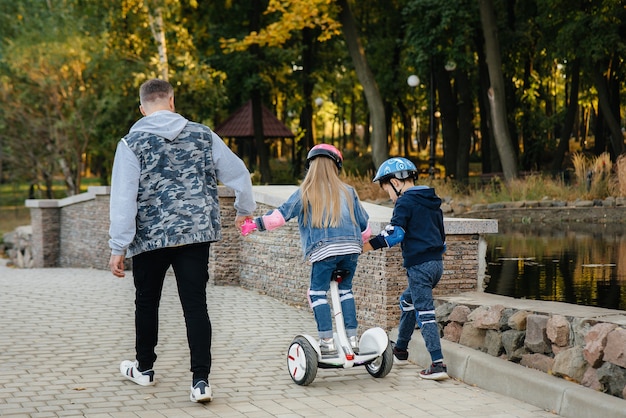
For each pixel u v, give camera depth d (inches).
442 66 1245.7
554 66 1555.1
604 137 1371.8
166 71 1073.5
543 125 1422.2
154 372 236.4
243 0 1368.1
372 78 1141.7
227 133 1445.6
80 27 1008.2
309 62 1519.4
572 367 203.2
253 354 267.9
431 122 1077.1
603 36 1076.5
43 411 195.8
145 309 220.8
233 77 1393.9
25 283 464.4
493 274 346.6
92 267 638.5
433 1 1081.4
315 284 232.2
